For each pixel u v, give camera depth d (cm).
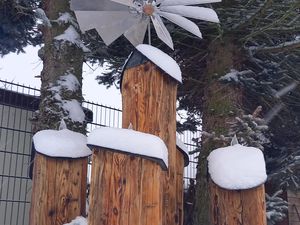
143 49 238
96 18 277
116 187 202
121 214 200
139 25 275
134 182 202
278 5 452
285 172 585
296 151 636
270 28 468
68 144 282
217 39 514
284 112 597
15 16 535
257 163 264
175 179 246
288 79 550
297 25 468
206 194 467
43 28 435
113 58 577
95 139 206
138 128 228
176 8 276
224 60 514
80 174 284
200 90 570
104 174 204
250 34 481
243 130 431
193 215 526
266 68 542
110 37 275
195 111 654
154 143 206
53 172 276
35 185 277
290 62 538
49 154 274
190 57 555
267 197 526
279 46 497
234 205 259
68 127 378
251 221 255
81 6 279
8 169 611
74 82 401
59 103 386
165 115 234
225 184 261
